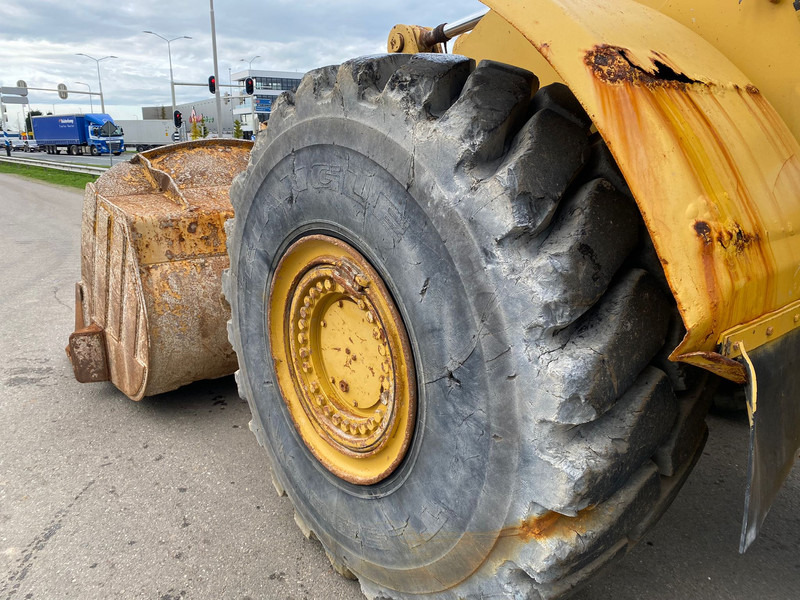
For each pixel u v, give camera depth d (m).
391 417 1.48
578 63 1.02
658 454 1.29
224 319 2.89
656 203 0.98
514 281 1.11
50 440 2.91
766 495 1.15
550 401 1.08
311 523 1.95
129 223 2.67
